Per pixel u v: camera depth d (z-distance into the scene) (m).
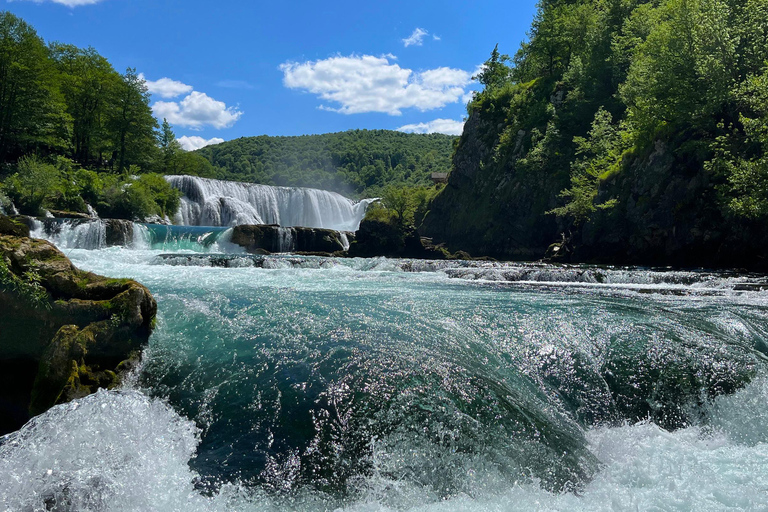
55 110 50.22
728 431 6.41
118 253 21.91
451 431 5.62
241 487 4.70
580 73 46.56
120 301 7.52
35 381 6.49
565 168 41.81
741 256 23.67
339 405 6.02
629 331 8.88
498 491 4.88
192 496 4.48
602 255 31.05
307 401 6.12
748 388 6.96
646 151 28.83
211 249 36.22
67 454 4.71
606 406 6.70
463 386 6.58
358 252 41.47
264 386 6.54
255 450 5.29
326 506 4.53
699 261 25.75
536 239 43.41
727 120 25.06
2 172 41.81
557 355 7.82
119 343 7.31
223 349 7.83
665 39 27.33
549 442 5.70
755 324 9.67
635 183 29.05
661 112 27.19
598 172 34.28
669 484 4.93
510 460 5.30
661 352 7.88
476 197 53.00
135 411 5.77
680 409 6.74
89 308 7.32
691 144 25.52
